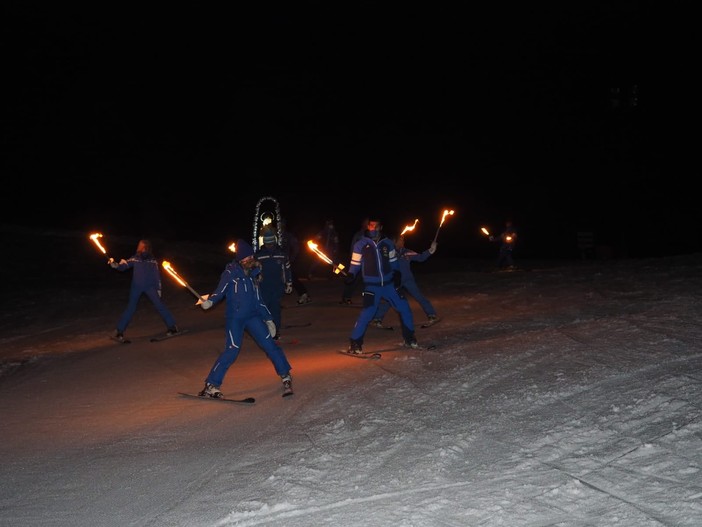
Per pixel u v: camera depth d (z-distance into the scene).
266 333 9.14
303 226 52.06
